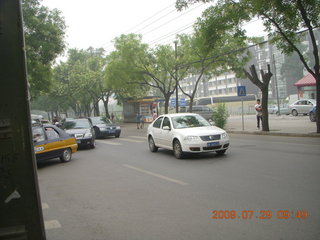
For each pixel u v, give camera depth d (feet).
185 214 16.42
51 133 37.32
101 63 145.48
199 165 30.50
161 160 35.29
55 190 23.81
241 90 67.15
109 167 32.71
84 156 43.04
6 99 6.23
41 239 6.57
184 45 92.63
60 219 16.90
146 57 100.78
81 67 155.53
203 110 115.85
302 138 49.73
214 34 51.47
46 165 37.14
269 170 26.14
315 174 23.80
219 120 74.08
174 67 94.58
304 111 103.24
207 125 37.65
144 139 63.67
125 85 107.86
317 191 19.25
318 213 15.51
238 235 13.39
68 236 14.42
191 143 33.58
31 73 72.54
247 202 17.84
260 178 23.47
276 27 50.83
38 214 6.56
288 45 51.39
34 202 6.51
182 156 35.01
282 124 76.23
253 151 37.55
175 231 14.19
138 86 122.93
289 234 13.25
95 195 21.47
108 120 74.33
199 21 52.95
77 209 18.53
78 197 21.25
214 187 21.65
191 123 37.83
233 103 183.62
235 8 49.26
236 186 21.54
